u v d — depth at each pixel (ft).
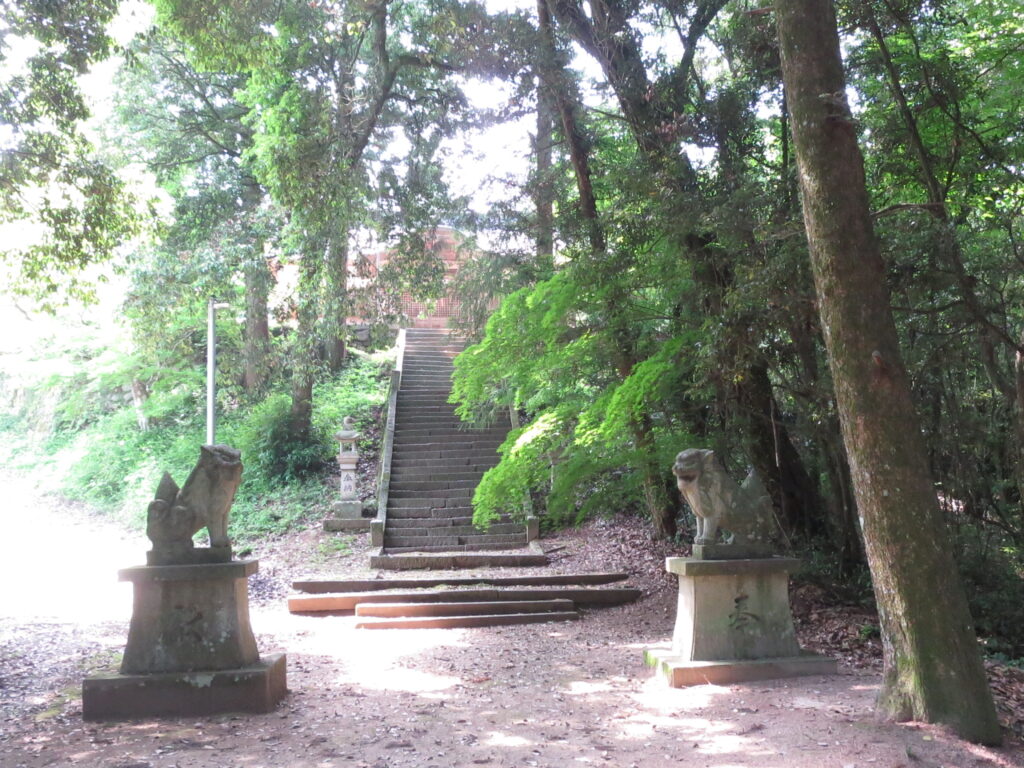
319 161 44.11
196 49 39.04
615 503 44.73
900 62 30.96
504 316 35.86
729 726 18.81
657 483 43.14
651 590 40.19
